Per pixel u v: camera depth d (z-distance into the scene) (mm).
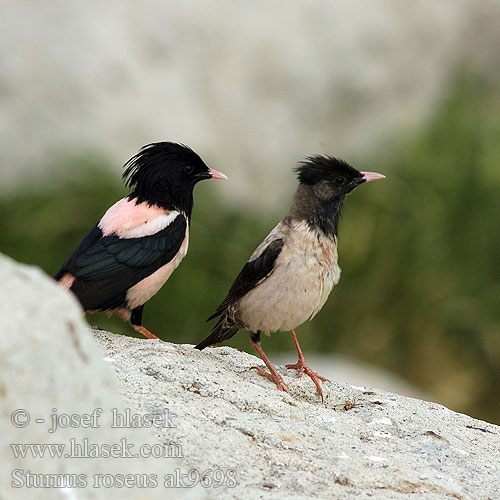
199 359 7691
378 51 16234
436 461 6316
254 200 15180
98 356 4004
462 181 15547
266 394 6930
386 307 14953
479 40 17281
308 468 5641
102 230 8945
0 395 3605
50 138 14227
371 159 15867
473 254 15250
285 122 15711
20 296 3781
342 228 15164
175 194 9211
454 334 14953
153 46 15281
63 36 14750
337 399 7828
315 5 16234
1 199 13828
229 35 15672
